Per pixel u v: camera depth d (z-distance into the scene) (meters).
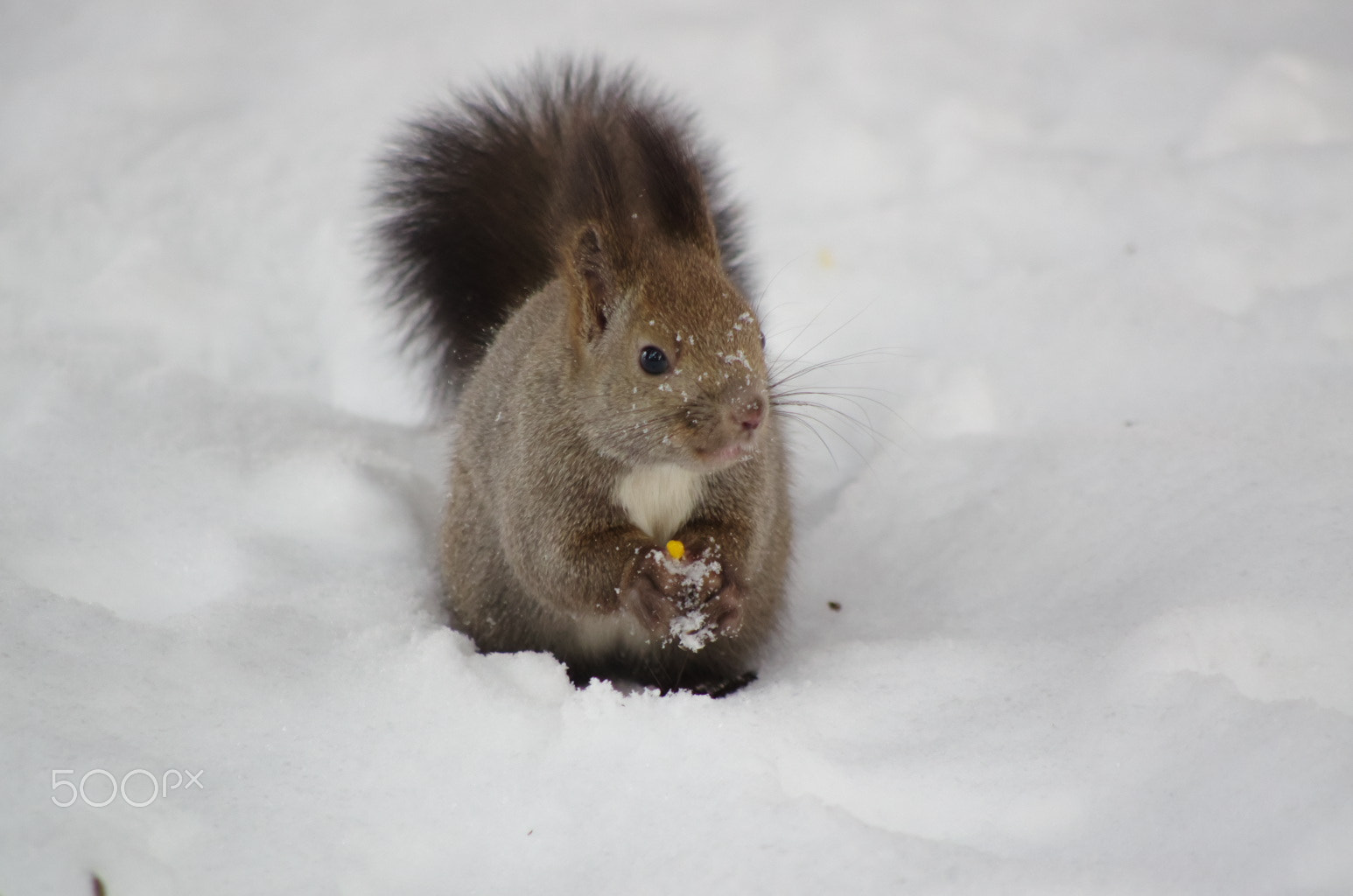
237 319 14.27
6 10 22.44
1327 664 7.90
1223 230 14.48
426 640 8.30
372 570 10.15
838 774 7.20
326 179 17.00
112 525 10.06
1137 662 7.95
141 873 6.29
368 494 10.92
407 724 7.56
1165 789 6.86
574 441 8.61
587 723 7.52
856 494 11.45
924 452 11.81
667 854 6.57
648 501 8.81
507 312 11.27
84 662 7.83
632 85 12.45
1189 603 8.57
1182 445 10.75
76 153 17.81
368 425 12.77
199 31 22.03
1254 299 13.34
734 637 9.58
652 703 7.68
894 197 16.64
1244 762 6.82
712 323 8.09
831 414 12.71
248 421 12.00
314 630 8.66
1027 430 11.90
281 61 21.16
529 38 21.45
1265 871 6.25
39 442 10.88
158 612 9.17
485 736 7.46
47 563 9.47
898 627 9.65
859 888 6.25
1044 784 7.05
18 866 6.21
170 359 13.60
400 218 12.00
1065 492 10.62
